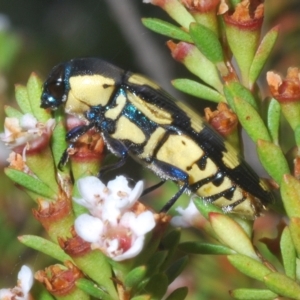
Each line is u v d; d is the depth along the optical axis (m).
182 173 0.12
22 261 0.15
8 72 0.16
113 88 0.12
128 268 0.11
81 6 0.24
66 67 0.12
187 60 0.12
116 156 0.12
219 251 0.12
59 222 0.11
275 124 0.12
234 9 0.12
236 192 0.12
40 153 0.11
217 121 0.12
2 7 0.25
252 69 0.12
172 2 0.12
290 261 0.11
